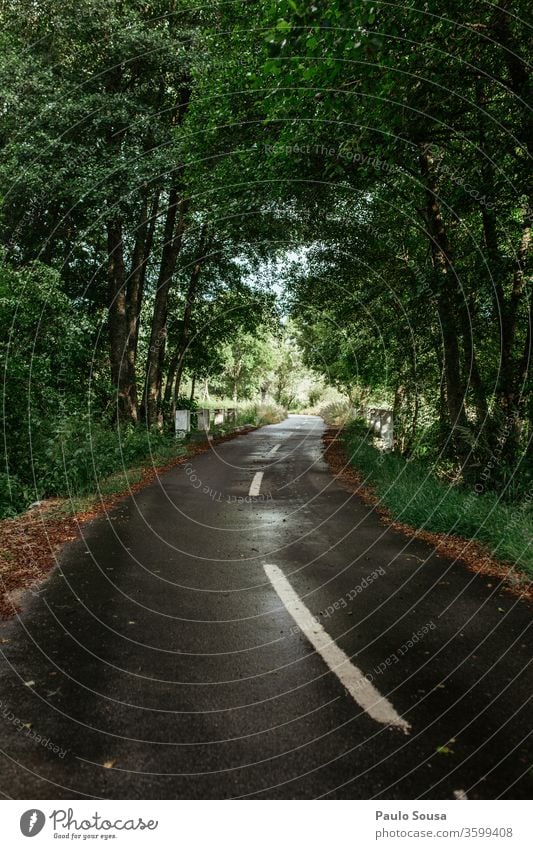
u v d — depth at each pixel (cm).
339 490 1072
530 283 861
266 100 771
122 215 1570
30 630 399
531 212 813
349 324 1703
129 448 1369
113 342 1719
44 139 1337
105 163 1396
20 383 952
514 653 363
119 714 291
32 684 322
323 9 488
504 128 743
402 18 571
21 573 529
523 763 252
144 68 1559
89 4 1359
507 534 610
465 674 335
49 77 1348
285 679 330
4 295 1025
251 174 1109
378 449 1561
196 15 1559
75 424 1078
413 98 695
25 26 1451
